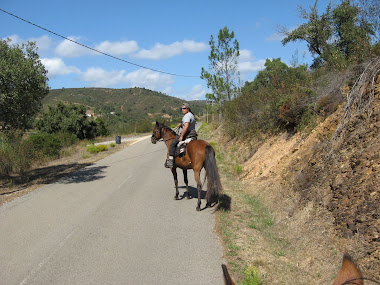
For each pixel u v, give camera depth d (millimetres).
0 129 11305
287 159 8844
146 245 5766
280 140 11266
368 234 4250
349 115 6742
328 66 11500
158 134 9414
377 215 4320
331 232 4922
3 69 9648
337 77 9102
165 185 10938
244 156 13750
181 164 8250
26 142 16469
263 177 9344
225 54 26609
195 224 6832
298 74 13375
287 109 11156
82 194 9711
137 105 154250
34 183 11852
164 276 4645
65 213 7754
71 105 39469
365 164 5309
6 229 6707
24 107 10680
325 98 9156
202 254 5332
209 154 7273
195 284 4410
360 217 4543
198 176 7719
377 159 5141
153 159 17578
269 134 13117
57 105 38500
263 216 6957
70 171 14430
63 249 5629
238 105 16891
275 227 6250
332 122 7574
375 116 5996
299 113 10570
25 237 6219
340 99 8336
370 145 5574
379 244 4012
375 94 6410
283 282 4309
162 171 13758
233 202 8148
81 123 37938
